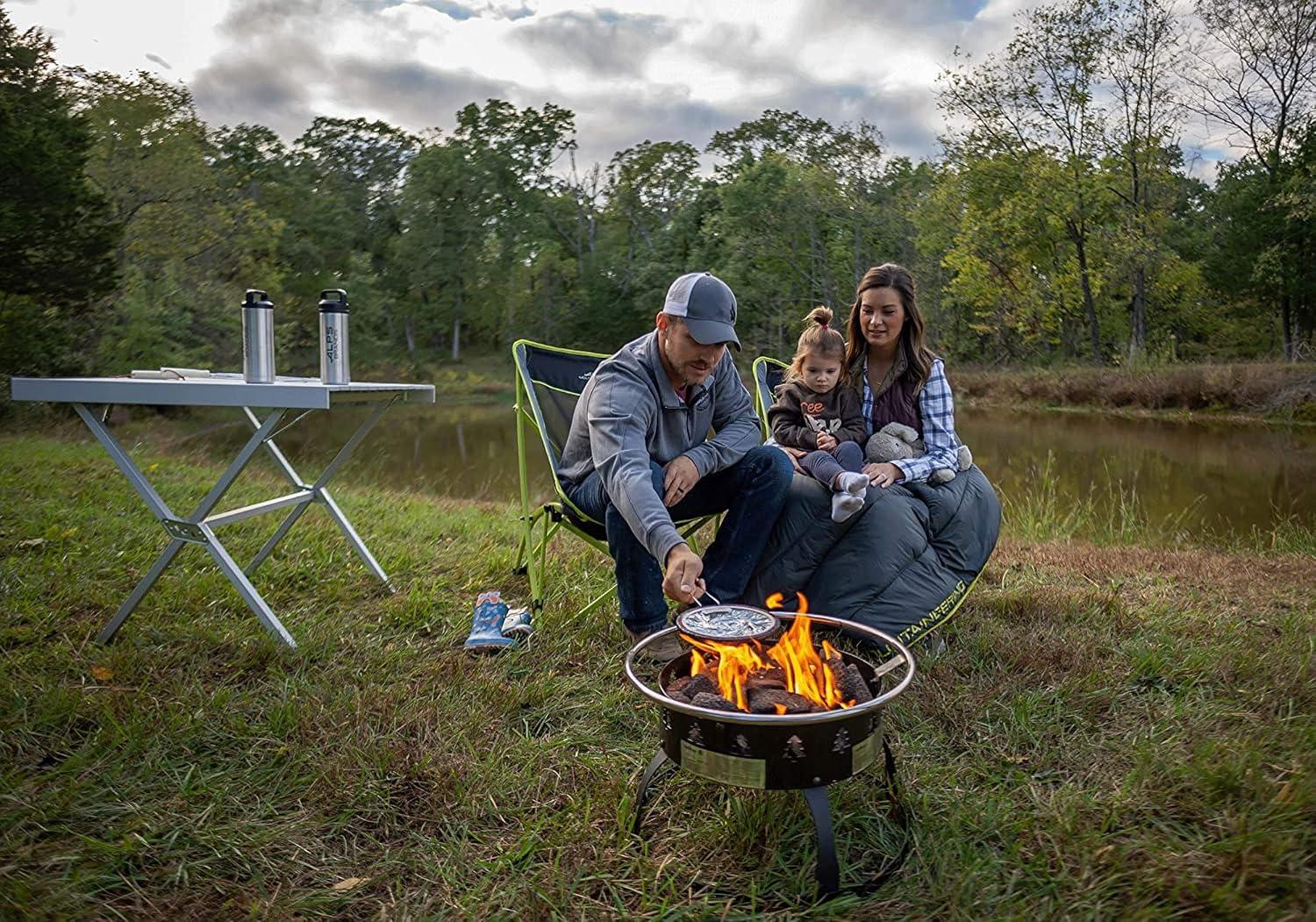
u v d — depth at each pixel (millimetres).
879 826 1690
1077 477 9312
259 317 2514
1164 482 8875
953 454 2695
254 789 1797
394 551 3609
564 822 1717
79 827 1637
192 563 3242
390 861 1594
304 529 3869
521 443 3199
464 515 4848
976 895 1476
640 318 41812
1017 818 1708
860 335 2803
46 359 16062
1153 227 25266
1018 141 26078
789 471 2469
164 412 16922
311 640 2537
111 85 23453
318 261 45688
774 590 2543
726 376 2684
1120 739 2051
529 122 48094
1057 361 27000
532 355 3205
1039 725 2111
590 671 2453
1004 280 27297
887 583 2484
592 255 46125
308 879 1552
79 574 3002
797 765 1437
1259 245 27750
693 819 1716
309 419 19328
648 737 2070
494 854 1623
